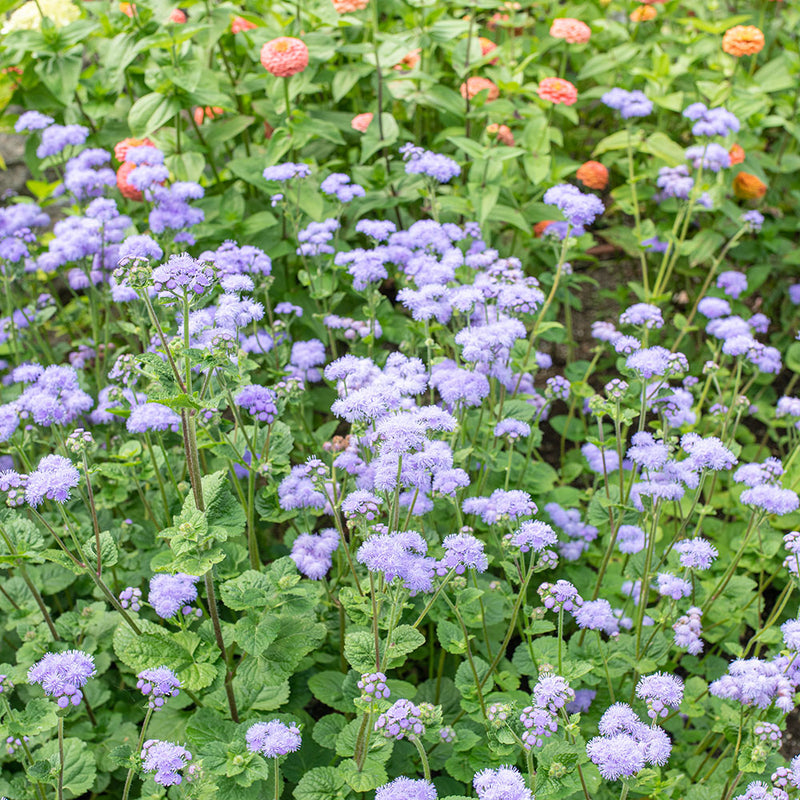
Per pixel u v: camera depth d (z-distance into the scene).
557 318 2.74
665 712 2.06
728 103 2.68
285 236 2.56
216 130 2.61
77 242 2.39
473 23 2.65
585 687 2.22
